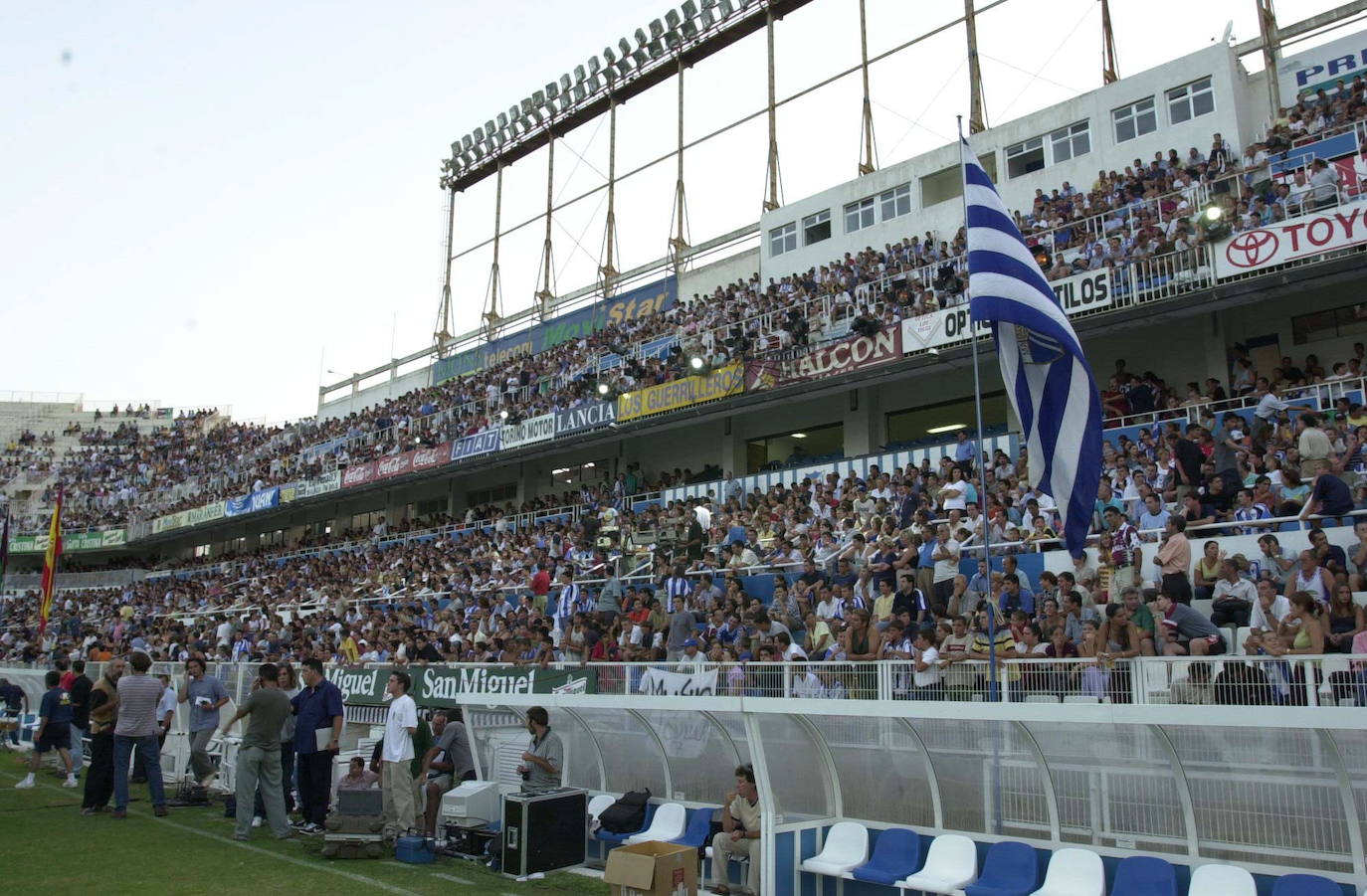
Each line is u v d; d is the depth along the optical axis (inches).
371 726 682.8
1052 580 503.2
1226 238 724.0
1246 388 727.7
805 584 650.8
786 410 1138.7
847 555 652.7
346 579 1333.7
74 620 1706.4
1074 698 385.1
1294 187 737.6
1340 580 414.3
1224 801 308.0
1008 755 355.9
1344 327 786.2
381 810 464.1
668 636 687.1
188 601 1641.2
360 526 1793.8
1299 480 548.1
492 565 1080.2
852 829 384.5
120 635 1408.7
